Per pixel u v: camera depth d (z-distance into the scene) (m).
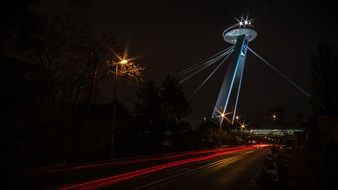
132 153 37.41
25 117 22.70
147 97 48.19
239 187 15.05
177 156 38.16
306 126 29.92
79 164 19.47
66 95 30.89
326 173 15.49
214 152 57.94
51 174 16.05
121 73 32.44
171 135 56.09
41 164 23.64
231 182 16.97
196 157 44.25
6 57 19.12
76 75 31.39
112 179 18.31
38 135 25.45
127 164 24.36
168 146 52.78
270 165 17.55
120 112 49.62
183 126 52.88
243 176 20.03
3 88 17.98
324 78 18.16
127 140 44.72
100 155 33.56
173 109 51.03
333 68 18.11
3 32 20.47
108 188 14.45
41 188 14.45
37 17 22.31
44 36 26.50
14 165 21.36
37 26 22.34
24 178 14.57
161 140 48.56
